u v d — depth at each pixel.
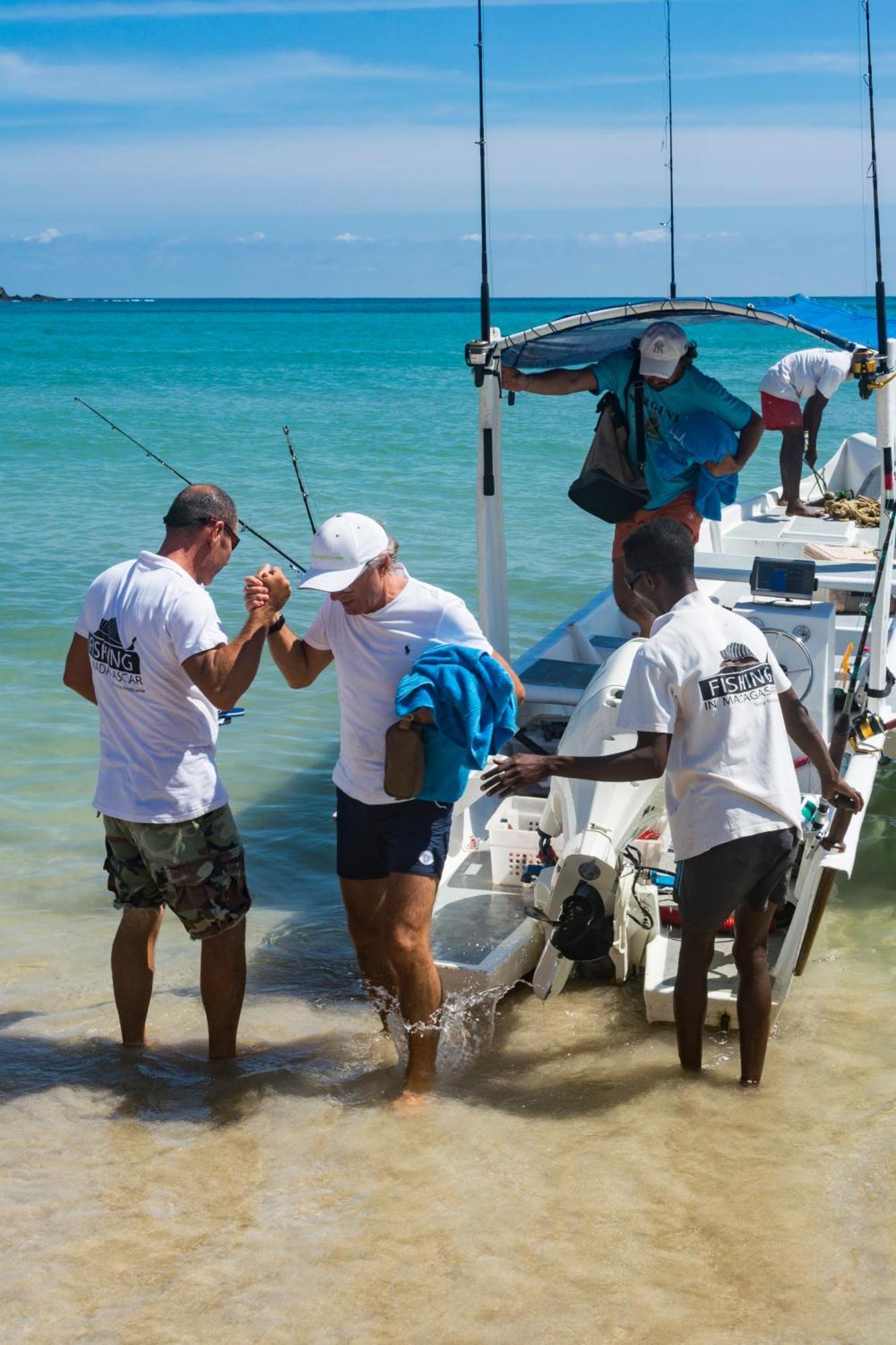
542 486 14.22
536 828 4.46
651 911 4.01
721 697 3.33
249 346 53.59
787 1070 3.62
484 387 5.18
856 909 4.82
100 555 10.80
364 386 31.23
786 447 7.90
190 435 19.81
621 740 3.99
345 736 3.60
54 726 6.65
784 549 6.63
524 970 4.04
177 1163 3.16
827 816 4.23
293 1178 3.09
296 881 5.14
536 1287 2.68
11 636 8.24
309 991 4.25
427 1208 2.96
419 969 3.44
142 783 3.44
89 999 4.12
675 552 3.43
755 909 3.41
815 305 5.12
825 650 4.62
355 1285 2.69
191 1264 2.77
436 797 3.46
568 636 6.04
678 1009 3.54
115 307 174.38
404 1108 3.42
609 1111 3.41
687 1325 2.56
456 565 10.42
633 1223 2.90
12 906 4.80
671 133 5.49
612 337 5.59
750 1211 2.94
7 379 33.25
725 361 32.25
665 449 5.18
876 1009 4.00
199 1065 3.70
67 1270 2.75
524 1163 3.15
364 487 14.52
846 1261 2.76
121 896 3.66
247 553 11.26
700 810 3.36
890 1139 3.24
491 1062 3.72
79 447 18.50
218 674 3.31
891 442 4.47
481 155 5.02
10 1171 3.12
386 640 3.47
